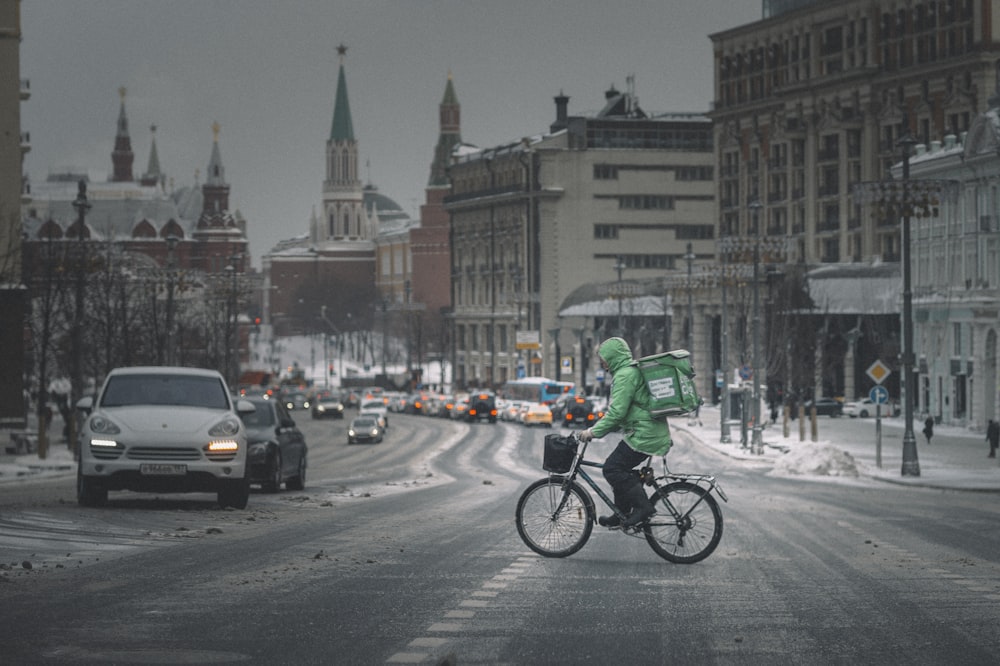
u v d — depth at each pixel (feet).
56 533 70.38
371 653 36.40
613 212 606.96
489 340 652.48
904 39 457.27
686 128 611.88
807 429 331.57
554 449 59.88
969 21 432.25
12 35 295.69
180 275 353.92
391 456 262.06
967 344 324.60
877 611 44.80
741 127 536.01
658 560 59.82
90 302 321.73
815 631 40.65
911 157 368.68
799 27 502.38
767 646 38.17
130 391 95.40
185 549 61.98
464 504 106.52
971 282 323.16
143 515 84.99
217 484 91.97
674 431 334.44
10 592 46.93
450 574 53.11
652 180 609.42
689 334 371.76
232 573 52.54
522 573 53.83
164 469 90.58
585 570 55.47
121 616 41.88
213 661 35.19
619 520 59.31
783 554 64.69
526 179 609.83
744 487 157.28
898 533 81.05
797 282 398.21
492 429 390.01
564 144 608.19
